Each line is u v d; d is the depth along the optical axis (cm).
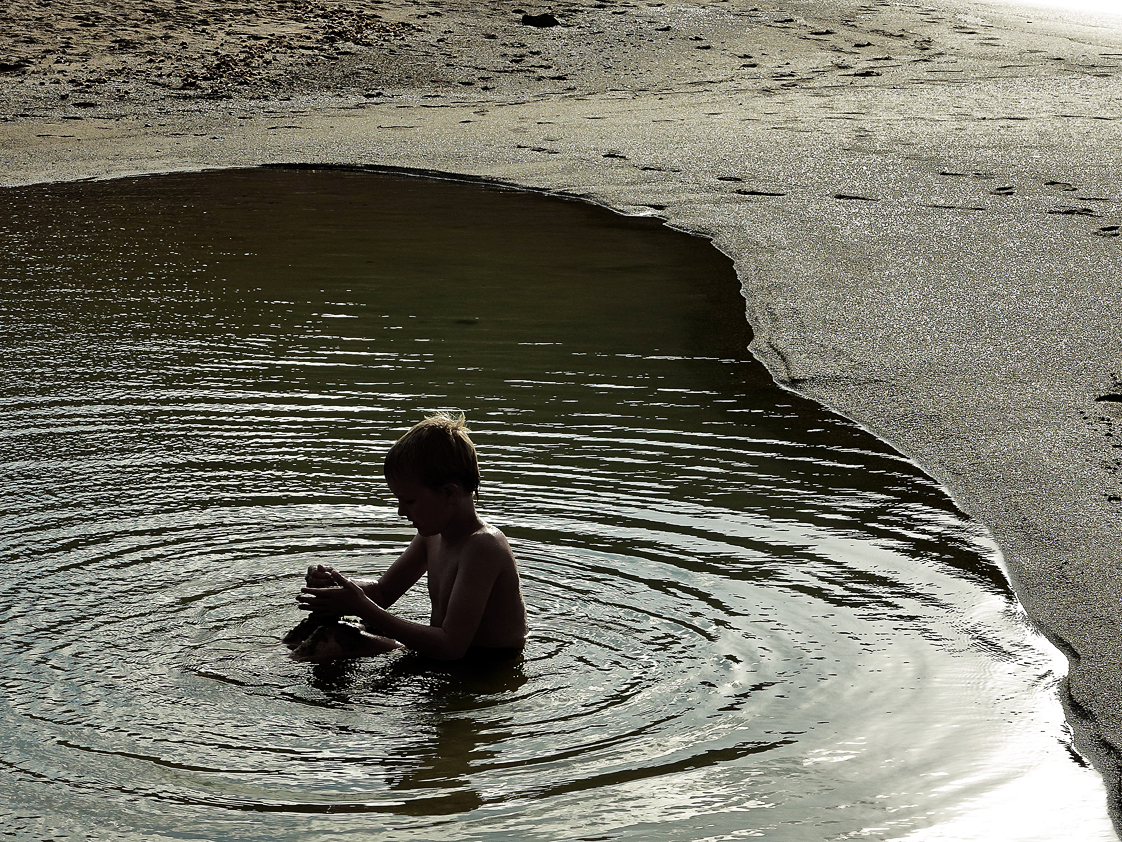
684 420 577
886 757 309
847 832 279
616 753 310
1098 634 379
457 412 584
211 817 283
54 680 342
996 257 885
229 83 1814
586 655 360
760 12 2484
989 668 357
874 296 796
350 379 637
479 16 2284
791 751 312
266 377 640
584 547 434
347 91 1827
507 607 364
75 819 282
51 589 398
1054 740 321
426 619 388
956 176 1195
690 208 1115
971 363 656
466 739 316
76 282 855
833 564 426
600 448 537
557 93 1848
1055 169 1209
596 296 823
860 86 1875
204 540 437
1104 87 1811
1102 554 434
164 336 719
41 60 1852
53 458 520
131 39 1980
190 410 586
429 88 1864
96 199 1185
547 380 638
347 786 296
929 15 2639
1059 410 583
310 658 354
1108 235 941
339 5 2272
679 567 420
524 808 286
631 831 278
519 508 468
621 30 2258
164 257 935
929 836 278
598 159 1359
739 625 380
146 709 329
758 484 498
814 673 352
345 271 893
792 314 763
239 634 370
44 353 682
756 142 1414
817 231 999
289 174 1336
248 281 859
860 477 507
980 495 489
